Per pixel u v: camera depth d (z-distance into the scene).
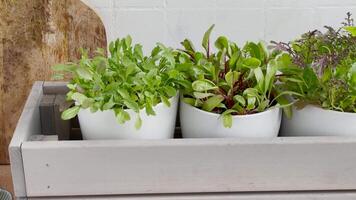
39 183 0.67
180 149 0.66
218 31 1.17
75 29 1.09
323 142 0.67
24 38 1.08
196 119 0.71
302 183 0.70
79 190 0.68
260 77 0.69
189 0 1.14
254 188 0.70
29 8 1.05
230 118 0.68
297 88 0.73
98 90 0.68
